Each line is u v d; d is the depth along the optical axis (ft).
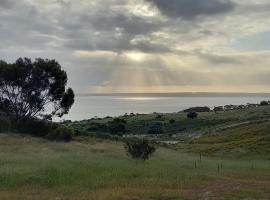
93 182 64.28
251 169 103.55
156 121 442.09
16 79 187.11
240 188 64.28
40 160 87.76
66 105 203.72
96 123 412.57
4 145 127.03
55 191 56.18
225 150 193.16
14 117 188.44
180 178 73.51
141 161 103.50
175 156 144.87
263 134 239.30
